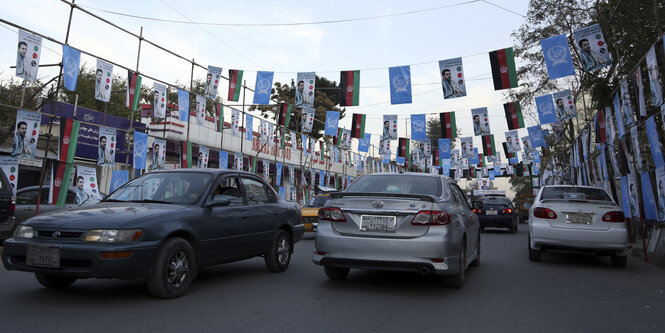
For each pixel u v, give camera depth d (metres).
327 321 4.46
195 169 6.68
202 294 5.61
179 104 13.75
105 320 4.33
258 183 7.50
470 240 7.01
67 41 10.27
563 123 20.78
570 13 17.28
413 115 17.23
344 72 13.77
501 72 12.02
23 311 4.61
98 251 4.64
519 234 17.89
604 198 9.35
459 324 4.43
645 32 13.05
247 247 6.66
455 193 6.84
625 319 4.71
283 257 7.62
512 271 7.99
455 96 12.77
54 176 10.55
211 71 14.62
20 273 6.70
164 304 5.01
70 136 10.80
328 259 5.83
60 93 17.62
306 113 19.11
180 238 5.37
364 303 5.26
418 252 5.46
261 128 18.38
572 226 8.59
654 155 8.80
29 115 9.89
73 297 5.27
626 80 10.23
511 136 23.66
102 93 11.03
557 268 8.49
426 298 5.58
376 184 6.68
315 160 31.52
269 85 14.38
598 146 14.96
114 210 5.34
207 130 21.72
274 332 4.06
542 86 19.47
